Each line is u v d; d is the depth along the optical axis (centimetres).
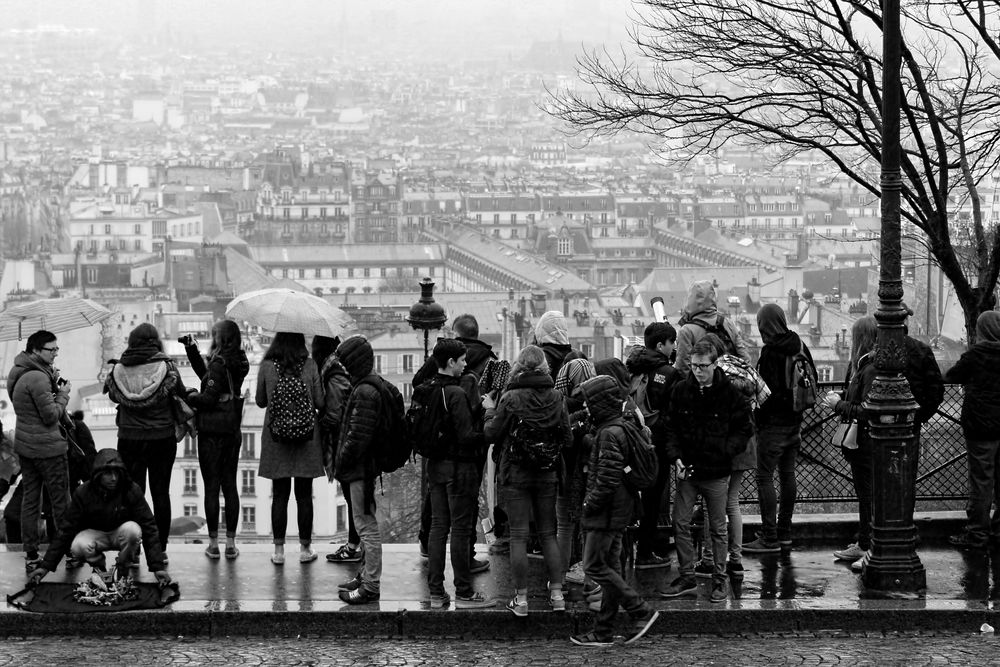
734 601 2597
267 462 2811
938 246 3656
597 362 2512
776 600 2606
